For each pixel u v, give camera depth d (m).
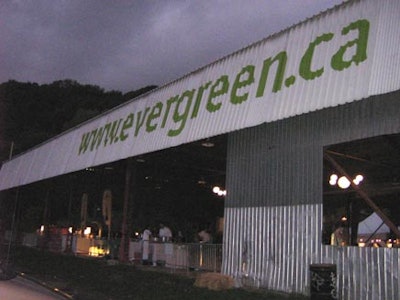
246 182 12.98
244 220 12.87
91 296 12.70
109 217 24.23
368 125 9.88
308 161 11.24
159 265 18.53
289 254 11.38
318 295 9.77
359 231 16.17
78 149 20.48
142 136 15.36
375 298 9.38
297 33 10.38
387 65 8.07
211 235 24.08
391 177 15.56
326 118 10.88
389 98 9.50
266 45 11.21
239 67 11.88
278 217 11.84
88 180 28.38
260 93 10.82
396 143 10.82
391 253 9.25
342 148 12.38
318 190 10.91
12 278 17.02
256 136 12.84
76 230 30.50
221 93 12.19
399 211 16.14
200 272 15.81
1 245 32.59
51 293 13.70
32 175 25.55
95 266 18.92
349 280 9.90
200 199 27.55
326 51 9.43
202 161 19.94
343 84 8.80
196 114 12.89
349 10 9.22
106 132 18.28
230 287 12.35
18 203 37.38
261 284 11.99
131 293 12.72
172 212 27.91
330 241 12.02
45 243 29.83
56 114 79.06
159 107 15.03
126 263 19.36
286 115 9.88
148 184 25.84
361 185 14.54
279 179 11.95
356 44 8.80
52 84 85.50
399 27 8.08
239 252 12.88
